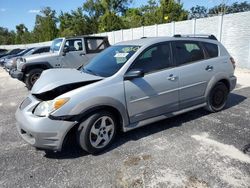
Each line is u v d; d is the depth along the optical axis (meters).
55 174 3.38
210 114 5.34
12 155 3.96
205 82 5.01
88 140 3.70
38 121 3.48
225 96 5.50
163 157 3.67
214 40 5.41
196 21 15.01
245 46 12.09
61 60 9.30
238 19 12.26
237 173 3.21
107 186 3.09
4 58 20.03
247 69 11.84
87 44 9.75
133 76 3.91
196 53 4.96
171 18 28.20
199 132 4.47
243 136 4.24
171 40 4.66
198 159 3.57
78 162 3.66
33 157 3.87
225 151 3.77
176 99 4.61
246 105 5.91
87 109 3.61
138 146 4.04
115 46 4.96
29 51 15.21
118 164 3.55
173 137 4.31
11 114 6.25
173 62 4.58
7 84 11.52
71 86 3.78
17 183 3.22
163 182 3.10
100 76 4.07
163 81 4.37
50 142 3.52
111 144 4.11
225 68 5.32
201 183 3.04
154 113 4.38
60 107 3.48
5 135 4.79
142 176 3.24
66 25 55.06
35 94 3.82
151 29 19.67
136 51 4.24
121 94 3.92
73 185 3.14
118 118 4.08
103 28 40.22
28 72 9.13
